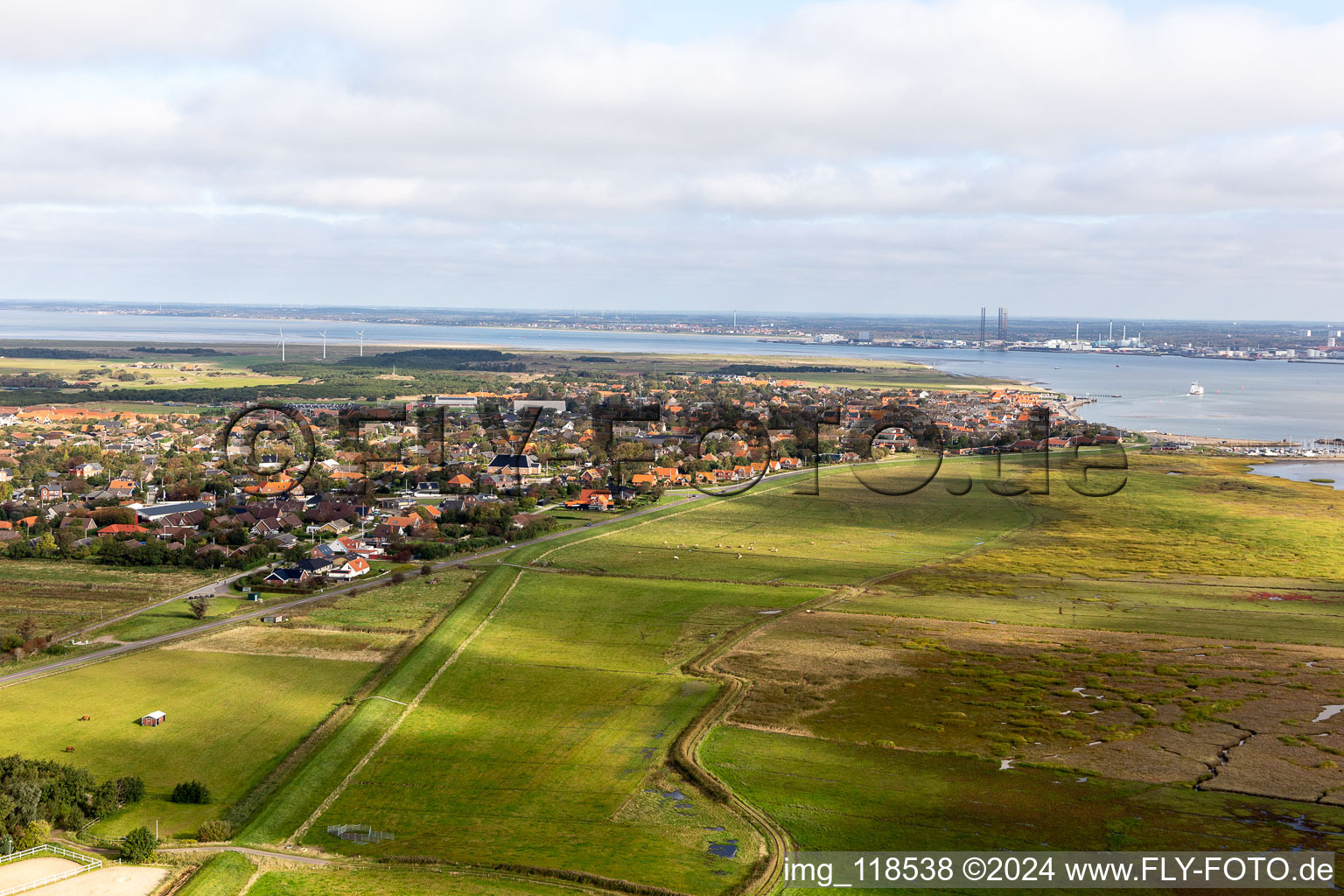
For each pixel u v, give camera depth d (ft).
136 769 301.84
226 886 232.32
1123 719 354.13
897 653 429.38
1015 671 406.21
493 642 440.45
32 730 329.31
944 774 308.19
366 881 238.48
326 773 302.66
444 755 319.27
